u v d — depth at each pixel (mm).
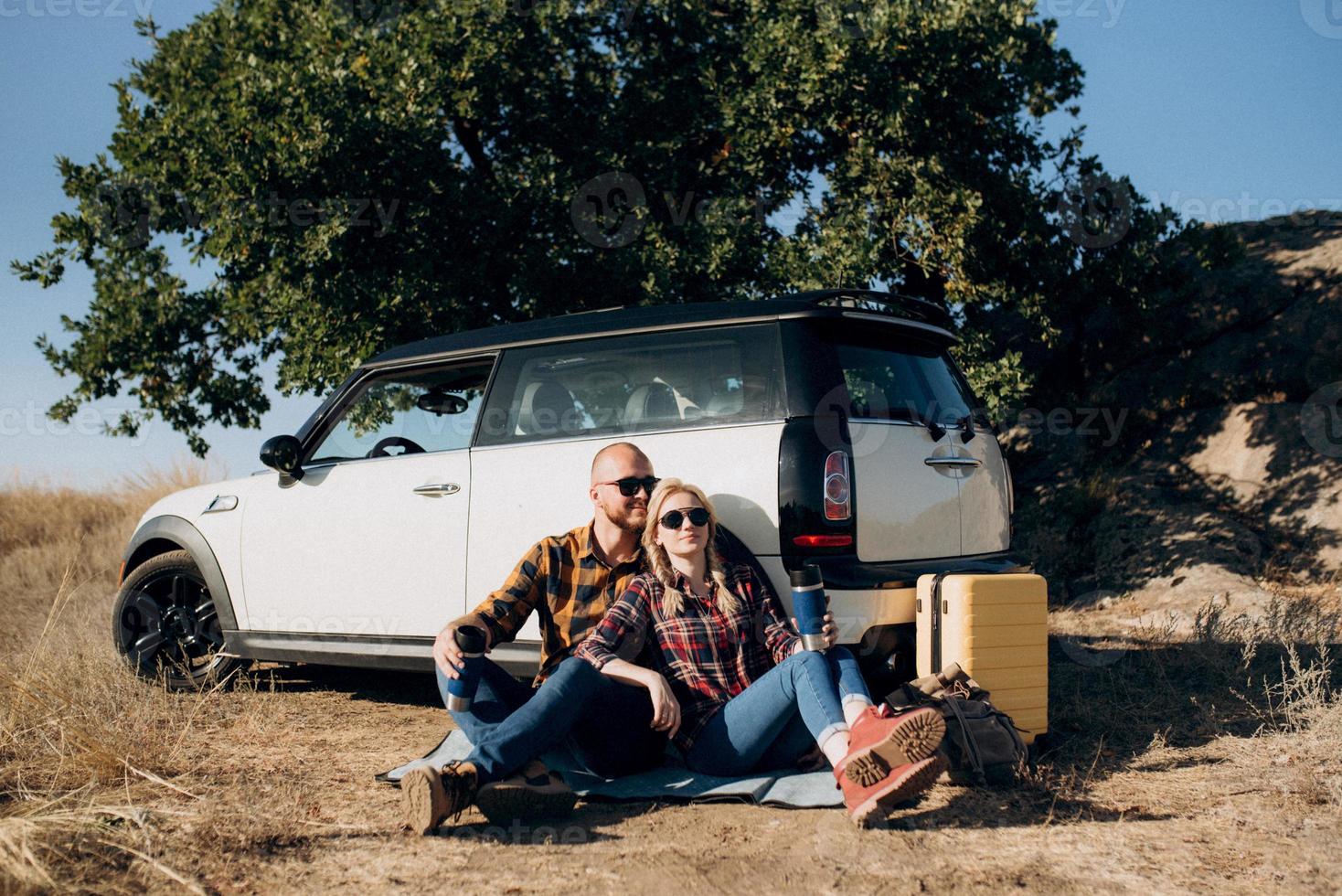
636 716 3646
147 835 3150
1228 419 10844
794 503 3934
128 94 11531
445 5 10219
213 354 12555
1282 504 9758
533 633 4449
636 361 4473
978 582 3869
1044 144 10672
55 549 12578
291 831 3295
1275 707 4742
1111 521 10102
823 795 3438
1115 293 10672
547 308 10648
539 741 3344
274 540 5238
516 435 4648
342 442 5211
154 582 5727
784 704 3475
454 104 10570
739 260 10164
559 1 11039
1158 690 5113
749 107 10250
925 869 2885
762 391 4164
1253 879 2791
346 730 4793
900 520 4160
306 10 10859
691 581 3697
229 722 4902
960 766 3658
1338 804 3381
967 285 9727
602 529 3916
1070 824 3264
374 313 9680
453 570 4652
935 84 9750
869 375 4336
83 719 4219
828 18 9844
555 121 11570
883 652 3973
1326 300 11242
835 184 10180
